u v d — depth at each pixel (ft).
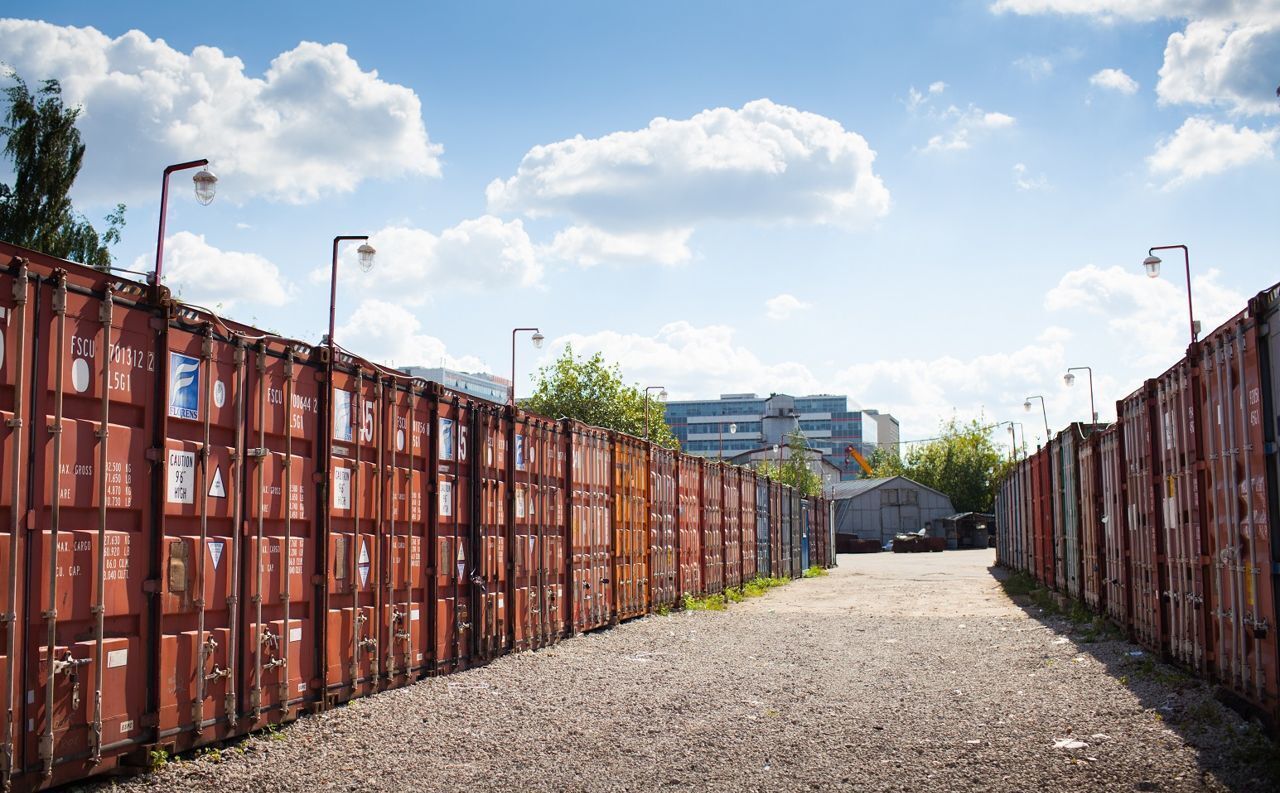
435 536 43.57
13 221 103.40
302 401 34.63
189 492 28.94
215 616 30.07
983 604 91.71
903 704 39.96
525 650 52.85
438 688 40.96
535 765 29.78
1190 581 41.73
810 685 44.98
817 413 606.55
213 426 30.12
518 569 52.42
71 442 25.04
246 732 31.24
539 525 55.52
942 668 50.75
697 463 96.63
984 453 346.33
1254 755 28.86
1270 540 30.89
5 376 23.22
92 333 25.80
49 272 24.63
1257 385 31.86
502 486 50.62
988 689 43.62
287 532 33.37
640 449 76.95
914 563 195.11
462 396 46.57
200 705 29.07
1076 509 77.36
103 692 25.67
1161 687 41.14
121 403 26.68
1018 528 132.36
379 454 39.17
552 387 174.40
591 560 64.23
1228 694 36.17
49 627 24.11
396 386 40.78
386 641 39.58
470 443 47.55
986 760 29.96
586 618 62.85
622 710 38.40
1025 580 113.50
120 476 26.53
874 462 479.82
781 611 86.53
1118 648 54.03
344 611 36.63
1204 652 39.06
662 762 30.14
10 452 23.22
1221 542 36.65
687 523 91.86
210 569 29.73
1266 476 31.14
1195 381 39.70
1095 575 68.39
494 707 38.22
